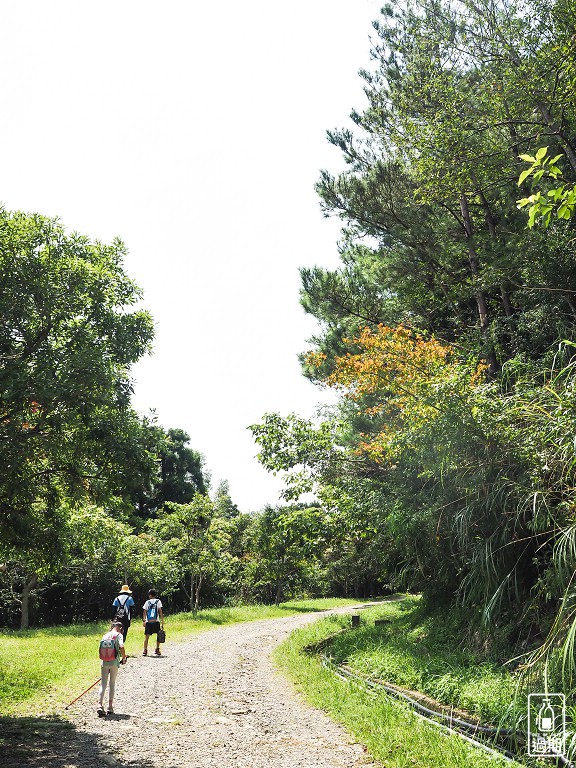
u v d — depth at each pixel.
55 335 9.09
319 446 15.98
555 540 8.75
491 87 15.95
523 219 16.59
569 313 15.18
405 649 12.20
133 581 32.81
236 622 28.20
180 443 48.81
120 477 9.05
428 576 13.83
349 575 45.84
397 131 18.78
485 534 10.35
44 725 7.95
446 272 20.00
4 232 8.97
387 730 7.23
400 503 13.02
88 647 16.94
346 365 13.92
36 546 10.05
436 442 10.55
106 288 9.46
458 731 7.30
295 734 7.53
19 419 8.52
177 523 32.88
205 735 7.52
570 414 8.13
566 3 14.16
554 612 9.16
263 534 41.47
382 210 20.42
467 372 11.29
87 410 8.39
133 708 9.11
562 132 15.60
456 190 16.88
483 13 16.45
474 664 9.85
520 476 9.34
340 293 21.20
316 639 18.22
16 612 32.38
